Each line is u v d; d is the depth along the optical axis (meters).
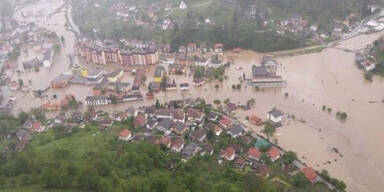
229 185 167.50
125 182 164.50
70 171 172.50
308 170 192.50
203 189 161.12
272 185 178.25
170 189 152.50
